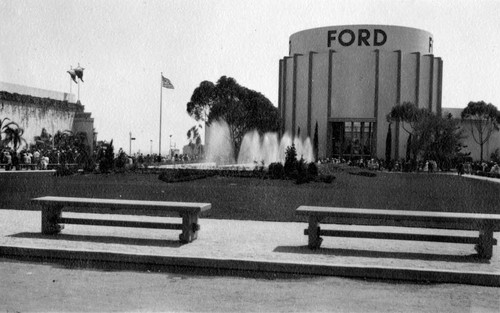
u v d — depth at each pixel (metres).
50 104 69.94
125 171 35.69
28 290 7.89
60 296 7.62
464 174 56.72
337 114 95.56
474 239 9.98
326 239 11.70
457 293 8.07
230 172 34.38
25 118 65.12
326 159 87.81
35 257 9.93
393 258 9.78
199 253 9.74
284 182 29.69
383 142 93.88
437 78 96.12
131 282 8.41
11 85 68.12
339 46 96.25
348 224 14.04
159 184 26.72
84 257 9.77
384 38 95.00
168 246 10.43
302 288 8.22
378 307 7.33
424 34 98.25
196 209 10.75
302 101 98.75
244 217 15.07
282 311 7.10
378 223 14.38
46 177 31.58
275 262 9.12
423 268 8.89
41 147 62.31
